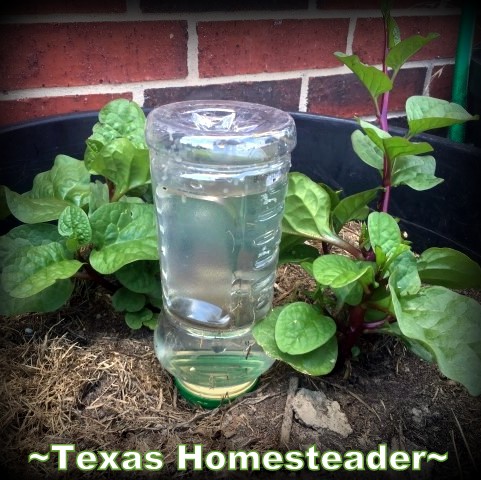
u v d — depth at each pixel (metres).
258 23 0.56
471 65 0.58
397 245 0.33
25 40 0.50
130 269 0.40
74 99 0.53
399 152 0.36
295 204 0.39
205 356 0.37
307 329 0.35
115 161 0.40
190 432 0.36
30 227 0.40
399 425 0.36
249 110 0.37
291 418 0.36
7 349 0.41
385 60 0.38
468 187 0.49
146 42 0.53
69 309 0.45
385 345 0.42
